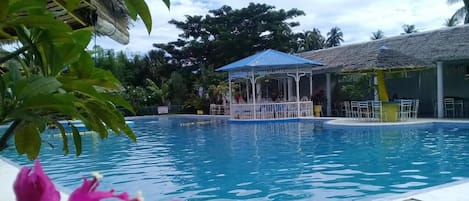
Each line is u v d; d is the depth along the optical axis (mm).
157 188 7125
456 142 11758
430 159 9109
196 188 7047
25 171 768
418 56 19422
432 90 22703
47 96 1044
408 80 23969
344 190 6496
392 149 10750
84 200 746
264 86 31047
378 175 7578
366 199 4887
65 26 1164
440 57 18188
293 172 8117
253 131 17172
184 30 41375
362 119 18781
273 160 9672
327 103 24500
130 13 1251
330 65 23984
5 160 8258
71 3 1483
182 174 8352
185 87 34375
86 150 12742
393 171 7906
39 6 1093
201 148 12469
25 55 1312
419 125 16109
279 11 40469
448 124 15992
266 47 39969
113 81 1429
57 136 15711
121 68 36969
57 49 1234
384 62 17141
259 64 21188
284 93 28391
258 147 12094
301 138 13930
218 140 14430
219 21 41031
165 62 39969
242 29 40406
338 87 27297
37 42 1206
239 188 6930
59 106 1073
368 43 24703
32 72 1252
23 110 1044
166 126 22469
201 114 31250
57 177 8414
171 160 10320
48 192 744
